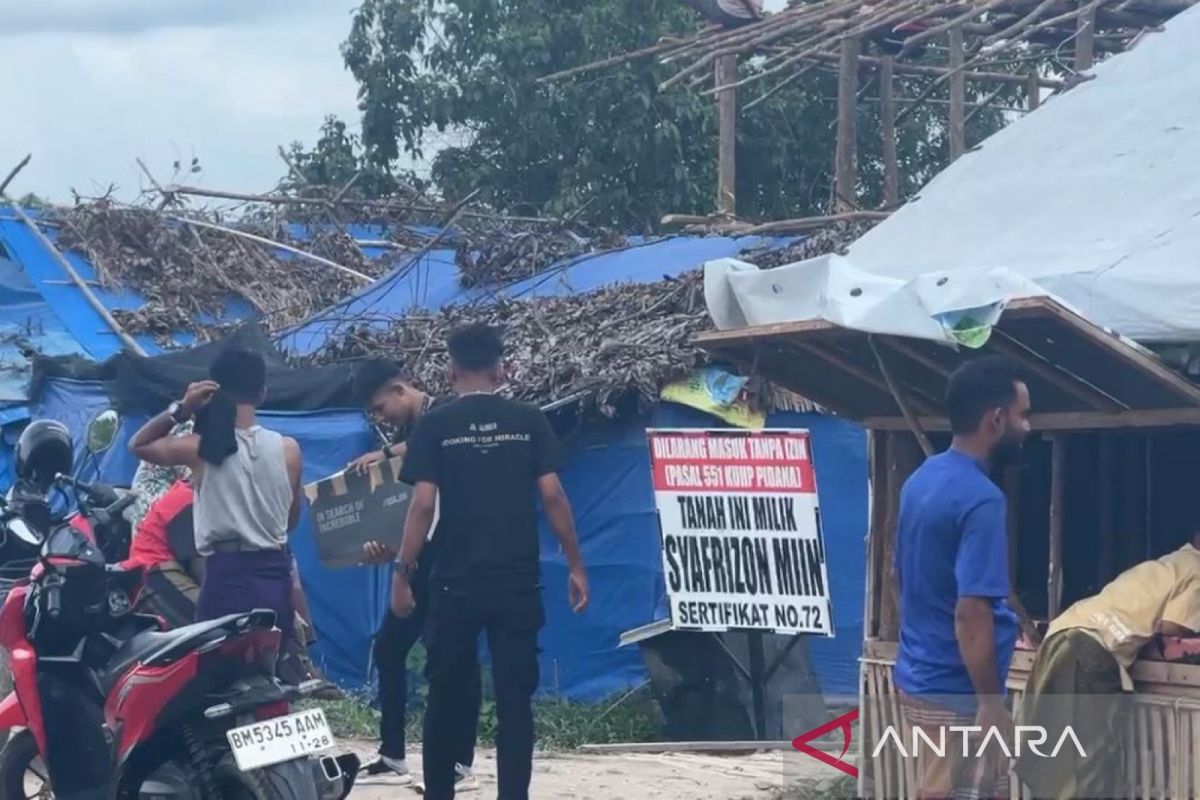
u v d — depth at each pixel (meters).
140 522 8.94
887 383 6.52
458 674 6.44
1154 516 6.93
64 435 6.48
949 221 7.60
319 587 11.05
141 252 16.62
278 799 5.59
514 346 11.82
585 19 22.78
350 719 10.10
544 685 10.80
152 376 11.48
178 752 5.93
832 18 13.84
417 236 19.03
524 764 6.39
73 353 14.43
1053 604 6.79
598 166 22.78
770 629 8.88
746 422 10.60
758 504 8.91
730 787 8.20
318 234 18.16
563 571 10.85
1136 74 7.94
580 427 10.86
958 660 4.93
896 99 21.42
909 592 5.05
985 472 4.96
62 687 6.10
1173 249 6.32
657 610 10.59
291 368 11.97
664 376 10.61
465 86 23.42
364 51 24.22
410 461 6.43
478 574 6.35
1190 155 7.05
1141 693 5.97
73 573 6.03
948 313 5.45
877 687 6.96
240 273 16.80
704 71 18.77
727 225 15.45
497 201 23.81
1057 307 5.49
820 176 24.39
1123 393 6.20
